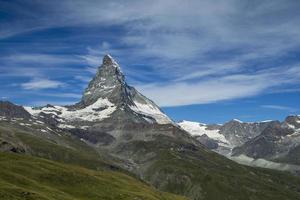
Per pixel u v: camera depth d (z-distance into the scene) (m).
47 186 174.00
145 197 198.25
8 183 151.12
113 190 194.50
